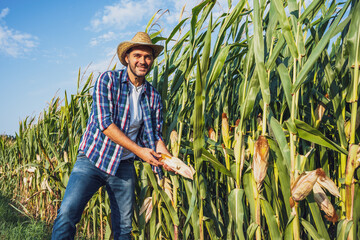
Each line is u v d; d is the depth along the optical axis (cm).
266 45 147
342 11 106
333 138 167
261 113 178
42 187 334
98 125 169
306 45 153
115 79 179
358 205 111
